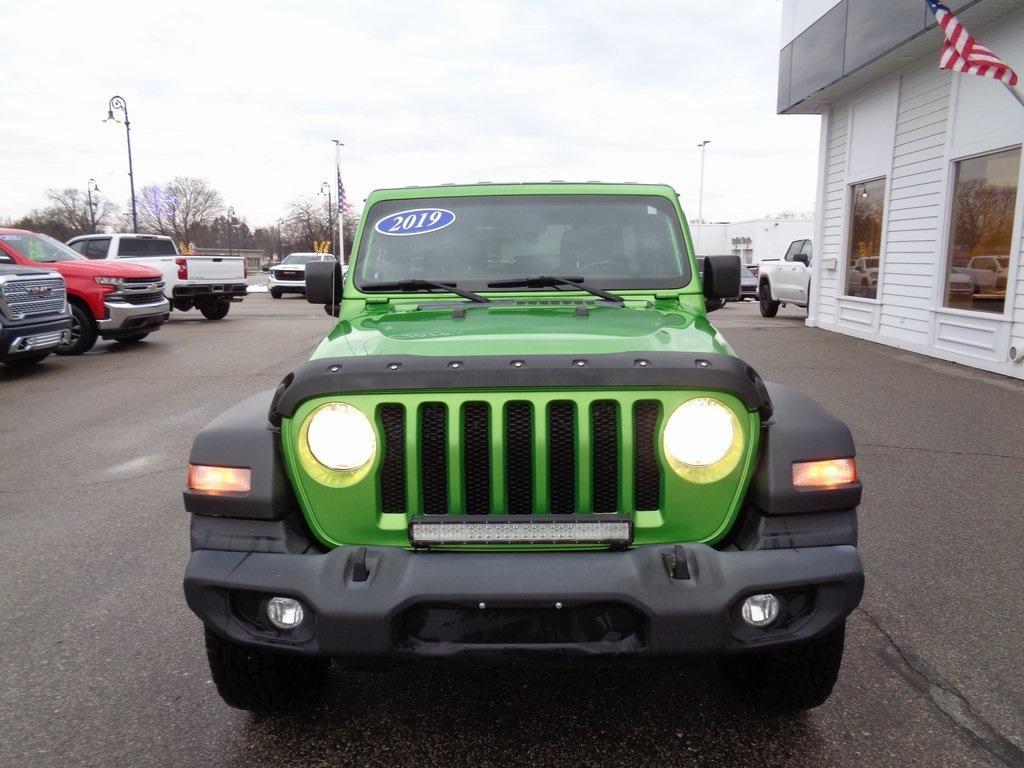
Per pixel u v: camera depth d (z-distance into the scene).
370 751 2.68
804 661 2.62
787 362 10.99
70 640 3.47
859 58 12.27
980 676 3.09
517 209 3.72
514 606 2.21
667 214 3.74
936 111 11.39
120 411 8.41
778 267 18.61
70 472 6.17
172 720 2.87
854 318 14.43
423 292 3.55
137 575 4.18
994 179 10.09
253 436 2.49
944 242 11.16
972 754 2.61
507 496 2.39
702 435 2.34
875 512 4.97
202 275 18.75
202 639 3.48
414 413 2.35
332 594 2.23
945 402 8.22
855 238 14.53
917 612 3.62
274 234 104.56
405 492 2.40
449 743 2.72
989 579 3.98
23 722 2.86
